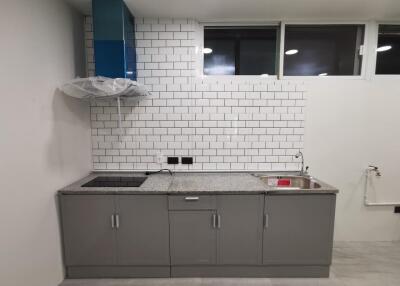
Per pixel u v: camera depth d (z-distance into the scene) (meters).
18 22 1.62
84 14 2.54
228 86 2.65
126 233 2.15
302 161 2.75
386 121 2.73
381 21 2.68
